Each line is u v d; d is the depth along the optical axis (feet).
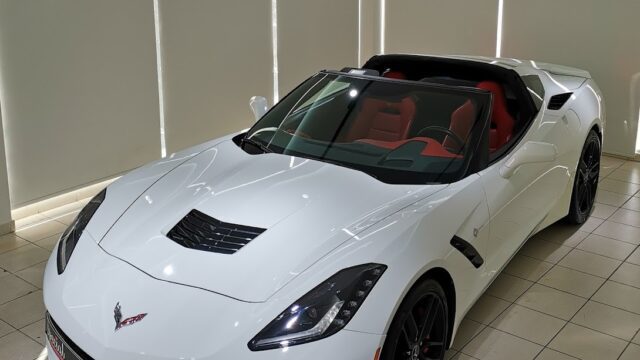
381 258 7.13
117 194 8.89
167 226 7.88
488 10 20.62
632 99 18.33
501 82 11.82
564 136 12.03
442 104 9.98
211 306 6.59
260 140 10.21
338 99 10.55
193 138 18.03
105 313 6.77
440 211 8.17
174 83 17.13
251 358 6.21
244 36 18.88
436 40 22.04
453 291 8.23
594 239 13.34
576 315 10.47
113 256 7.50
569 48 19.21
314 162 9.28
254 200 8.20
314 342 6.35
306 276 6.84
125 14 15.40
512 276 11.76
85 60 14.74
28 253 12.57
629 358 9.30
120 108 15.76
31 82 13.79
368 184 8.63
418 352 7.68
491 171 9.52
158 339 6.36
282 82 20.57
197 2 17.28
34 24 13.61
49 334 7.33
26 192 14.20
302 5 20.67
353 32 23.12
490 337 9.80
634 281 11.63
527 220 10.82
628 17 17.92
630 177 17.29
